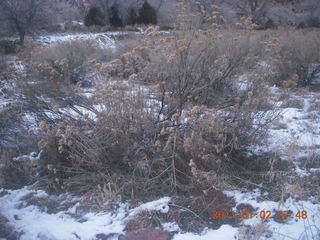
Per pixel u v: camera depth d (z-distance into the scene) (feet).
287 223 9.46
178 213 10.11
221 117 12.66
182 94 12.56
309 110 18.35
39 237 9.20
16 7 51.65
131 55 13.48
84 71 23.34
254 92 13.47
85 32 61.26
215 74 14.20
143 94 12.59
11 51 38.11
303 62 24.08
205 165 11.76
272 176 11.45
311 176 11.79
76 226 9.61
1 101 15.58
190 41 12.87
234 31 16.34
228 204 10.50
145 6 66.13
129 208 10.46
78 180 11.68
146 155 12.14
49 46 29.37
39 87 13.67
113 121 11.94
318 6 65.00
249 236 8.71
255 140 12.97
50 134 12.09
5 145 14.39
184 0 15.33
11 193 11.50
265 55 15.96
